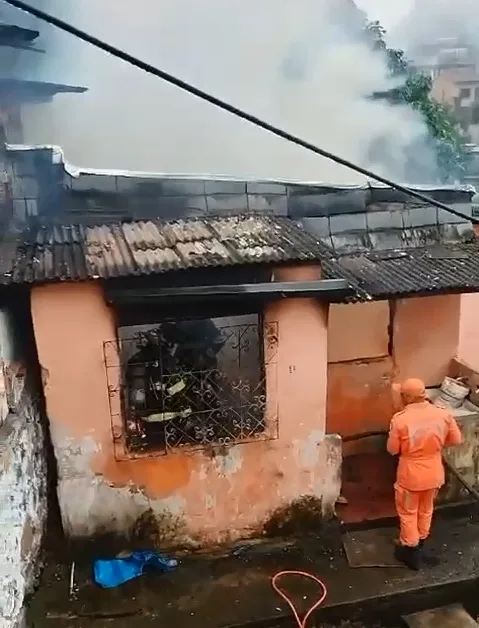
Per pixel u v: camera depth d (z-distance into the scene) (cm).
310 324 543
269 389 553
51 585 535
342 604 520
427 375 726
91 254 533
